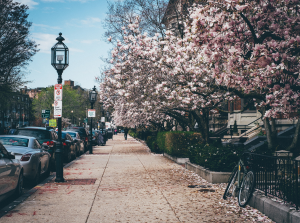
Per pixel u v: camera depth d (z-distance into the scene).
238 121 25.08
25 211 6.82
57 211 6.85
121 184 10.20
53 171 14.04
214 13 6.77
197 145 14.42
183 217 6.43
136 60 16.34
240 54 6.56
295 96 6.72
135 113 22.38
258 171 7.60
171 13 22.09
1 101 34.88
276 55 6.13
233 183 8.13
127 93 16.55
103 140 36.28
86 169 14.14
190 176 11.84
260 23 6.70
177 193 8.76
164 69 14.64
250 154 7.93
